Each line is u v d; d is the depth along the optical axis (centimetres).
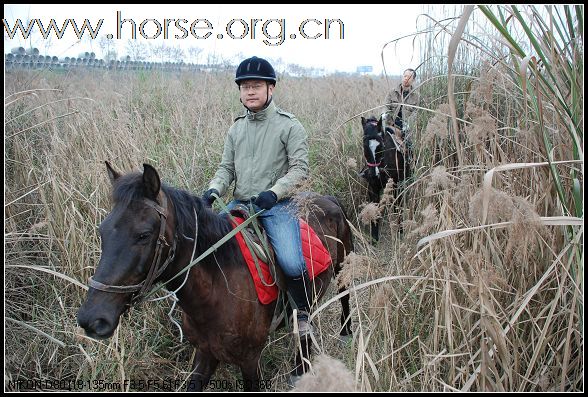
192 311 212
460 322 210
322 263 258
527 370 202
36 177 355
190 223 204
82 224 328
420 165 362
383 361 224
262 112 259
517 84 252
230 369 283
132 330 291
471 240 252
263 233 246
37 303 314
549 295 234
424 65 408
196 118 511
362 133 672
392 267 275
